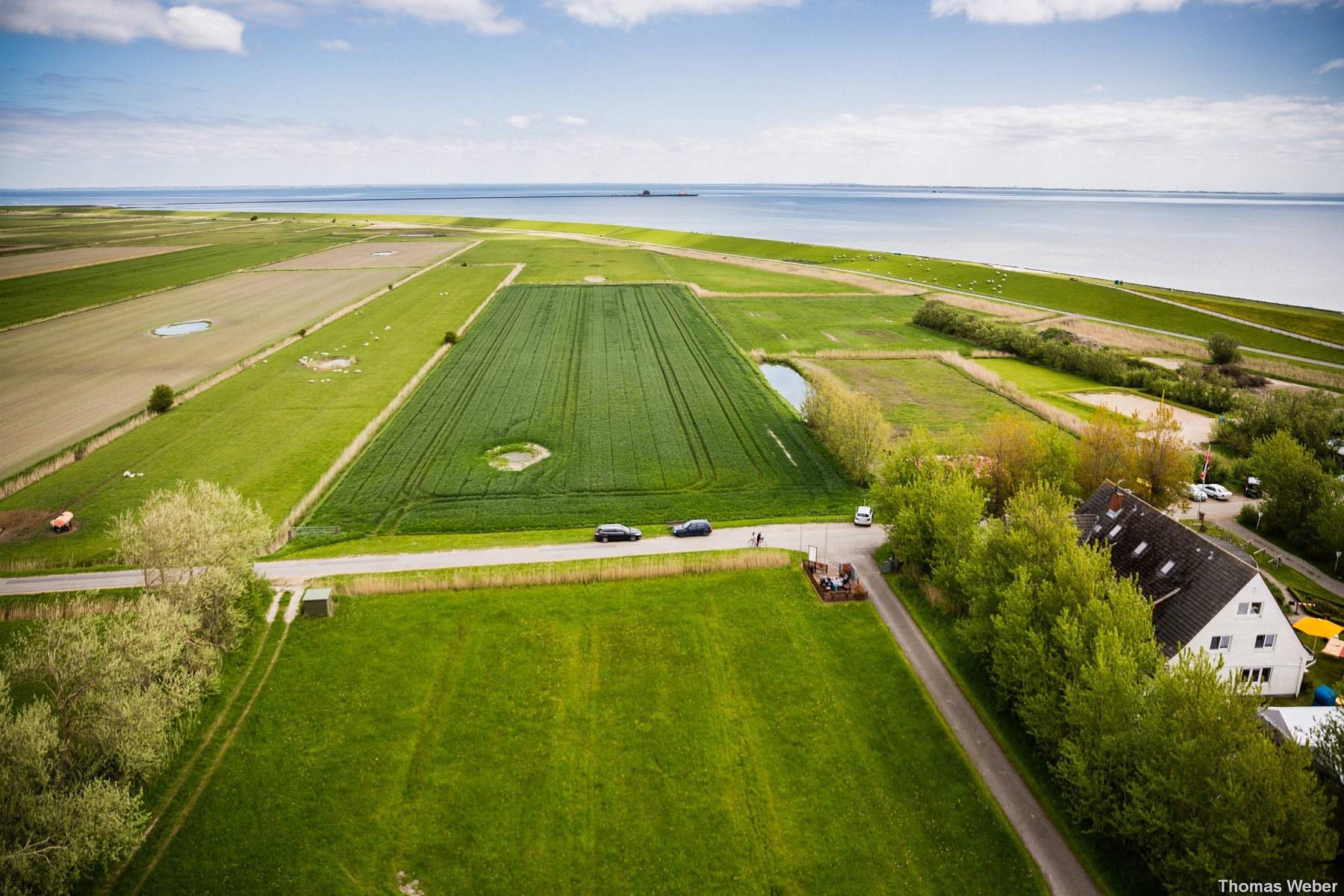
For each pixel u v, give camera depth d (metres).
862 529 67.94
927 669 49.41
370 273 196.50
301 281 184.12
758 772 41.56
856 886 35.22
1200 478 78.75
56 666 37.12
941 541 55.41
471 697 46.62
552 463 81.50
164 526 47.19
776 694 47.22
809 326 147.12
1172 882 32.09
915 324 150.12
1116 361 115.00
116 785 35.50
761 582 58.59
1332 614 53.56
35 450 82.00
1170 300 167.00
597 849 37.12
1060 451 66.81
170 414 92.88
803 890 35.06
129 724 36.62
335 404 97.00
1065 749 36.88
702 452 84.81
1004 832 37.59
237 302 158.88
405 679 47.88
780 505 72.69
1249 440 86.81
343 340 127.88
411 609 54.59
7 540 63.66
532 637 51.91
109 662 37.06
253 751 42.22
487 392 103.81
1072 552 43.88
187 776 40.41
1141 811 32.53
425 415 94.75
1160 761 33.03
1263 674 44.91
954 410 99.88
